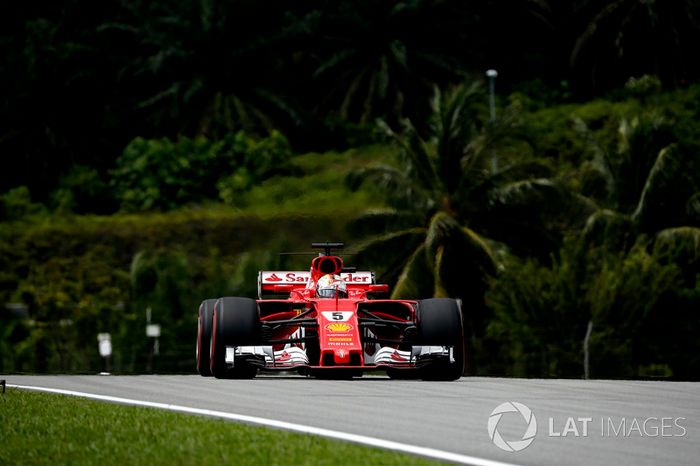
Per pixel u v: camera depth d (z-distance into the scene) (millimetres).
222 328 44156
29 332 152625
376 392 39906
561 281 114062
